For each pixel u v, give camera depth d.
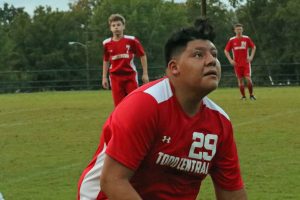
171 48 6.77
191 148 6.93
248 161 17.27
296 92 52.25
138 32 135.50
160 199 7.14
